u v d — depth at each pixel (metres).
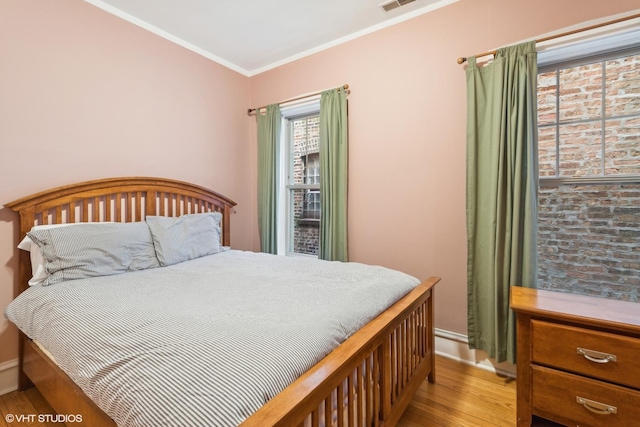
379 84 2.52
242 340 0.96
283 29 2.58
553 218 1.99
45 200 1.91
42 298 1.49
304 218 3.33
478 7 2.09
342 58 2.72
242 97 3.33
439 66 2.25
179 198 2.70
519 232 1.89
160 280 1.73
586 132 1.90
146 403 0.77
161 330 1.05
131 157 2.40
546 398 1.42
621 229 1.81
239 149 3.30
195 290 1.53
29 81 1.89
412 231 2.40
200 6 2.27
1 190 1.79
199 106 2.90
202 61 2.92
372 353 1.19
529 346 1.46
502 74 1.92
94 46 2.18
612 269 1.84
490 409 1.66
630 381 1.24
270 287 1.58
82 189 2.08
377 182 2.55
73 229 1.82
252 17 2.41
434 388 1.87
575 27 1.79
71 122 2.07
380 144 2.53
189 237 2.39
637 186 1.77
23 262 1.82
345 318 1.19
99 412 1.00
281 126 3.20
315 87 2.89
